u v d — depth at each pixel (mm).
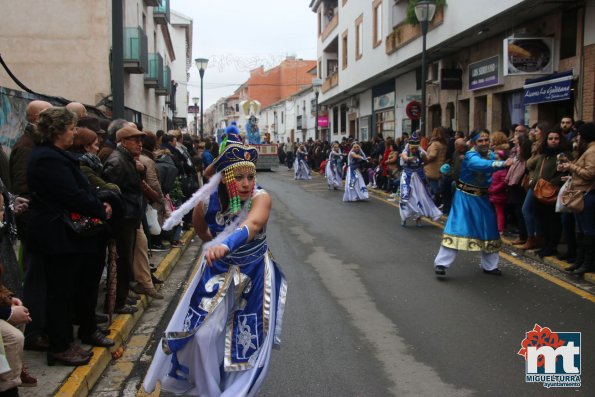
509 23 13688
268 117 65688
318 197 17734
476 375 4480
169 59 36000
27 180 4195
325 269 8047
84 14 14578
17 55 14500
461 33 15375
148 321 5953
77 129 4953
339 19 32312
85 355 4461
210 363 3246
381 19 23891
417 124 21969
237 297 3365
